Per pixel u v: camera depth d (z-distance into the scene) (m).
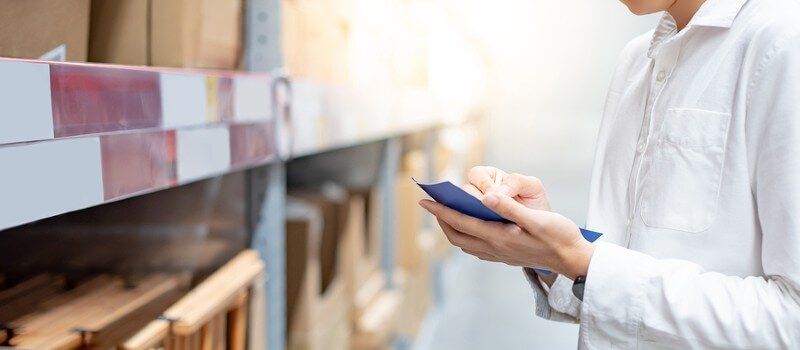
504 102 9.74
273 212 1.59
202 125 1.13
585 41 9.34
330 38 2.10
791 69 0.96
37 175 0.72
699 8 1.14
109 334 1.10
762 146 0.99
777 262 0.97
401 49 3.42
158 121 0.99
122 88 0.89
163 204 1.55
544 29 9.41
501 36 9.45
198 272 1.56
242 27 1.53
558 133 9.76
